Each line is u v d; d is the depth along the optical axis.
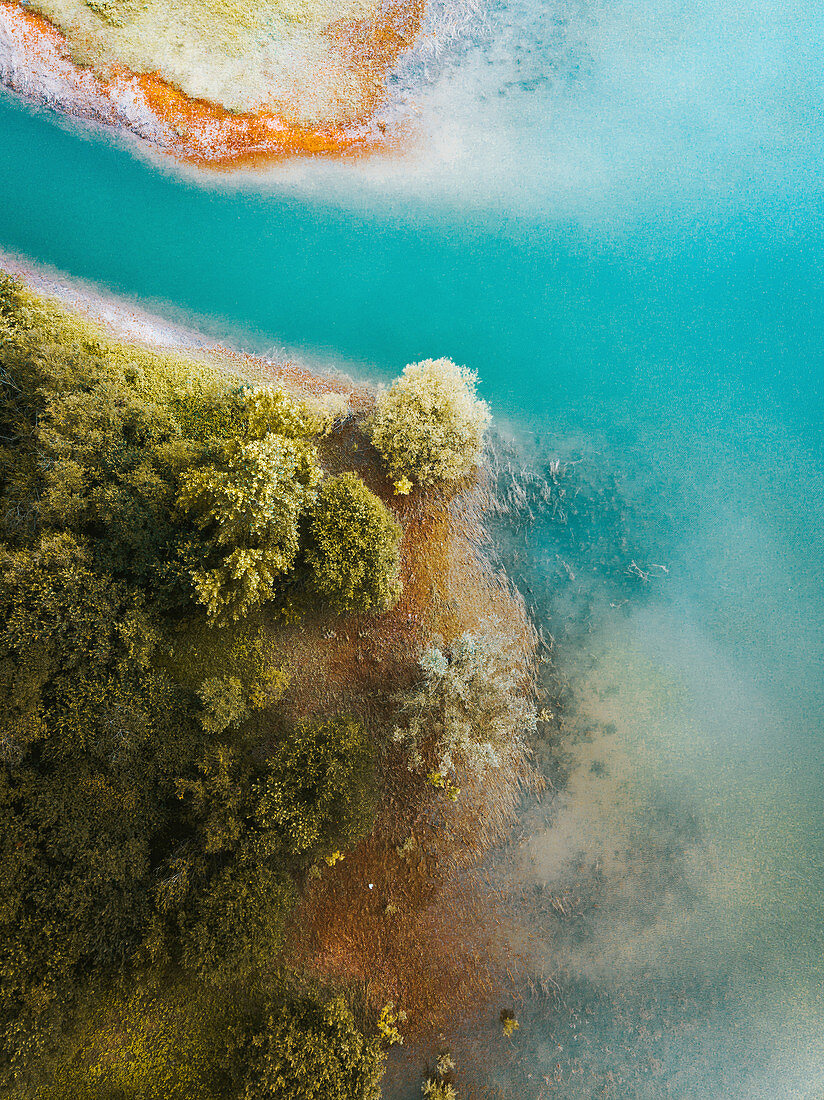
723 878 23.50
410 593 22.92
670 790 23.62
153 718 18.61
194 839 18.80
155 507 18.58
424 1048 21.59
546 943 22.67
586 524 24.11
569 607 23.86
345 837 19.38
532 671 23.48
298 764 19.22
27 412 18.53
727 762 23.84
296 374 23.45
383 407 21.70
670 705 23.88
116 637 18.59
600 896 23.08
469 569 23.42
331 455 22.98
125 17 23.14
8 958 15.98
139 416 19.27
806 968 23.22
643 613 24.09
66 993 16.75
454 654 21.56
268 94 23.72
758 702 24.05
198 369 22.78
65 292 22.81
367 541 20.05
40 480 18.08
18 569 17.05
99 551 18.56
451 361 22.22
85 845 17.19
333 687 22.23
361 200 24.12
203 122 23.53
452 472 22.28
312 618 22.17
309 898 21.36
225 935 17.52
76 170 23.34
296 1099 17.64
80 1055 19.03
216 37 23.45
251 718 21.28
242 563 18.00
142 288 23.28
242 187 23.77
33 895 16.47
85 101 23.31
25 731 16.91
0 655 17.12
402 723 22.20
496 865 22.67
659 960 23.03
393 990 21.61
